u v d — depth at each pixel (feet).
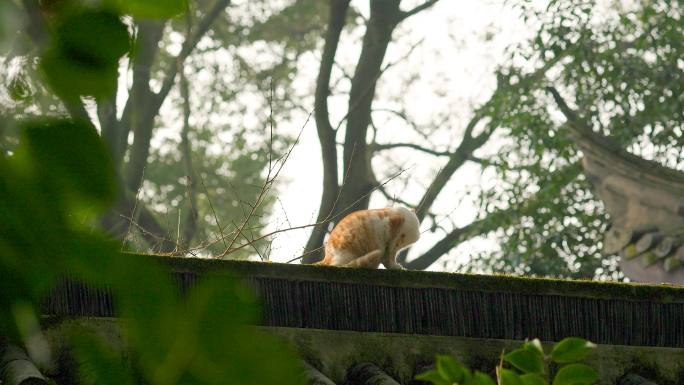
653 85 55.98
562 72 56.95
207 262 15.60
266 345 2.69
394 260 24.23
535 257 56.03
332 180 71.51
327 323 17.17
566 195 56.95
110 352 2.74
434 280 18.01
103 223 2.82
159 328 2.68
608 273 55.52
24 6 2.68
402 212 24.34
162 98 65.10
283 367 2.67
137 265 2.72
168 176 76.54
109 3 2.79
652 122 55.26
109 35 2.78
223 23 75.31
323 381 15.37
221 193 76.64
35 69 2.71
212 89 75.41
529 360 6.85
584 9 57.62
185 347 2.66
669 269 39.14
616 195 42.47
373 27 75.66
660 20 56.75
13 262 2.70
